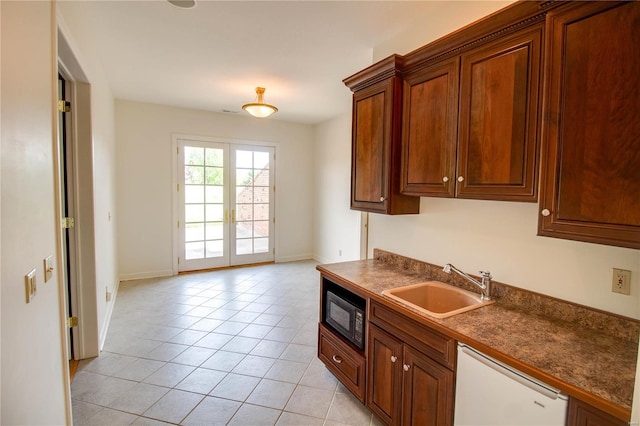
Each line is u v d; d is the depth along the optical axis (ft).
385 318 5.98
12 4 3.38
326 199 19.31
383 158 7.19
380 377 6.12
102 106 10.66
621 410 3.04
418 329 5.27
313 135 20.45
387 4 6.95
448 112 5.84
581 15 3.83
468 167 5.51
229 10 7.25
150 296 13.47
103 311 10.02
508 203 5.82
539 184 4.31
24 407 3.55
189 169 16.76
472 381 4.40
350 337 7.09
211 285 15.05
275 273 17.22
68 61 6.81
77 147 8.25
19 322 3.45
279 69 10.83
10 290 3.24
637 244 3.46
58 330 4.91
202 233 17.39
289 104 15.37
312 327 10.78
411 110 6.65
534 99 4.61
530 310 5.43
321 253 20.02
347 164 17.33
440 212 7.12
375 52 9.04
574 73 3.90
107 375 7.86
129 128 15.19
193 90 13.25
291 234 20.16
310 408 6.86
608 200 3.66
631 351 4.11
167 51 9.47
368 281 7.00
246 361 8.63
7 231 3.20
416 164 6.57
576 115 3.90
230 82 12.22
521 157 4.78
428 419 5.10
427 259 7.50
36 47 4.11
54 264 4.75
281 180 19.57
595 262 4.74
